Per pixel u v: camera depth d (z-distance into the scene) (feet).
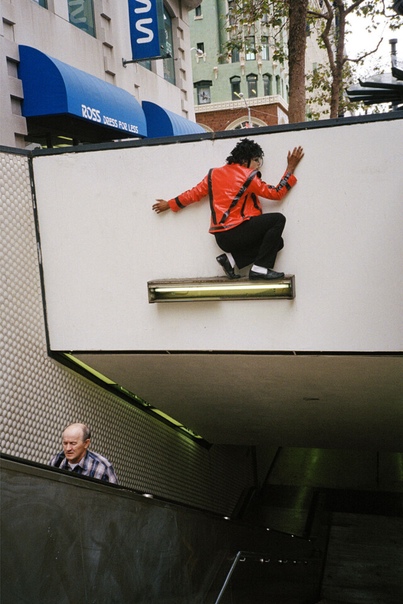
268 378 20.56
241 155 15.37
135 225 17.83
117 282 18.26
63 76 29.43
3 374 17.21
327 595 32.09
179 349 17.98
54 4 33.78
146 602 13.16
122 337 18.48
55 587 9.91
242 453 46.96
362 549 39.04
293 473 56.54
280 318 16.83
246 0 46.73
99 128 39.37
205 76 119.24
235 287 16.53
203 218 17.16
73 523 10.45
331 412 26.11
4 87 28.66
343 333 16.38
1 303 17.17
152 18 41.04
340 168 15.74
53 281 18.86
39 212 18.63
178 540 15.03
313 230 16.14
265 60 116.26
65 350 19.12
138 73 44.98
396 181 15.43
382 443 35.50
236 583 19.39
